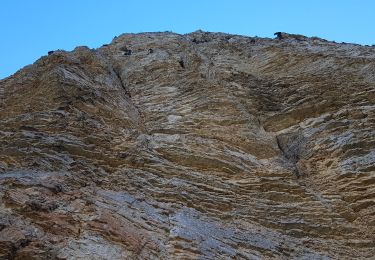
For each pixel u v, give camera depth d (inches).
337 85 1040.8
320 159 826.8
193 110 978.1
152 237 580.7
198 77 1135.0
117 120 928.9
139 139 843.4
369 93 986.7
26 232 520.7
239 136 889.5
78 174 695.7
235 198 719.7
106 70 1194.0
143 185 715.4
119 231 566.3
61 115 861.2
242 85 1090.7
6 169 678.5
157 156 800.3
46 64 1145.4
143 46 1478.8
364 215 703.7
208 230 622.5
